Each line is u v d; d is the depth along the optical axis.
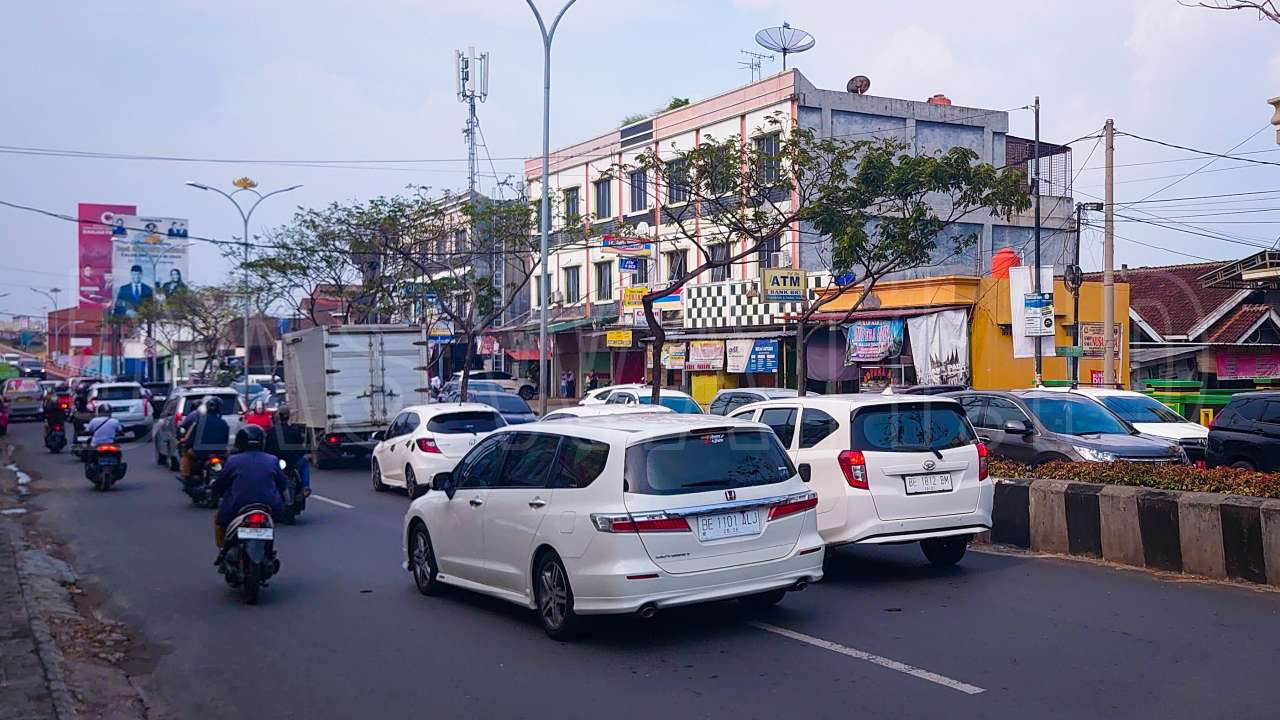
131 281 41.00
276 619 8.56
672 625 7.86
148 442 31.55
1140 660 6.62
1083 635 7.29
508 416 21.59
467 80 38.19
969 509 9.41
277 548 12.11
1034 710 5.67
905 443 9.28
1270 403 14.36
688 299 30.56
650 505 7.02
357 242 30.09
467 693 6.34
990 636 7.32
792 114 28.69
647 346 32.12
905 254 15.77
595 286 35.97
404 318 34.12
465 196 31.88
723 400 19.95
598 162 35.16
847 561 10.55
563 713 5.88
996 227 33.00
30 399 44.56
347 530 13.41
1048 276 21.94
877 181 15.85
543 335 22.52
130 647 7.89
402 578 10.21
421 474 16.12
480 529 8.40
